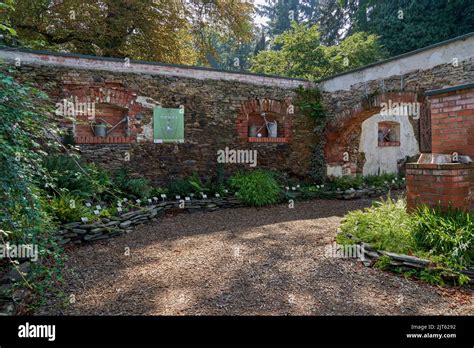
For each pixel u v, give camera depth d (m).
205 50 12.66
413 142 10.09
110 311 2.15
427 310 2.11
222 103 7.02
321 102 8.17
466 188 2.95
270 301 2.27
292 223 4.88
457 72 5.36
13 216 2.10
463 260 2.49
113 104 5.96
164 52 10.64
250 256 3.28
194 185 6.11
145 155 6.22
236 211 5.98
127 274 2.84
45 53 5.38
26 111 2.11
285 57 14.35
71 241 3.74
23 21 8.29
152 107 6.29
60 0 8.31
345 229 3.59
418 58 6.02
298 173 8.02
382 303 2.21
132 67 6.12
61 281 2.49
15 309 2.04
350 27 18.58
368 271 2.77
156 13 9.71
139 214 4.80
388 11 14.88
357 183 7.85
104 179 5.03
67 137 5.34
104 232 4.07
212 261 3.15
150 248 3.66
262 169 7.49
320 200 7.26
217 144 6.96
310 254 3.27
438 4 13.27
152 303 2.27
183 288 2.52
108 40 9.69
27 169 2.29
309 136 8.15
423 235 2.87
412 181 3.22
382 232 3.13
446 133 3.31
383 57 13.70
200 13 11.30
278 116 7.89
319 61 13.54
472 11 12.46
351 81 7.51
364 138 8.88
